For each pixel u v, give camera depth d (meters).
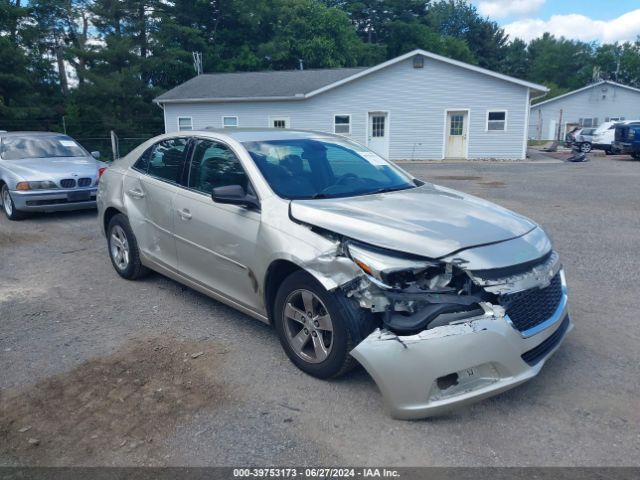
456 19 79.00
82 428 3.07
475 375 3.00
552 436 2.97
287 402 3.32
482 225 3.45
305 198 3.89
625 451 2.84
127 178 5.50
